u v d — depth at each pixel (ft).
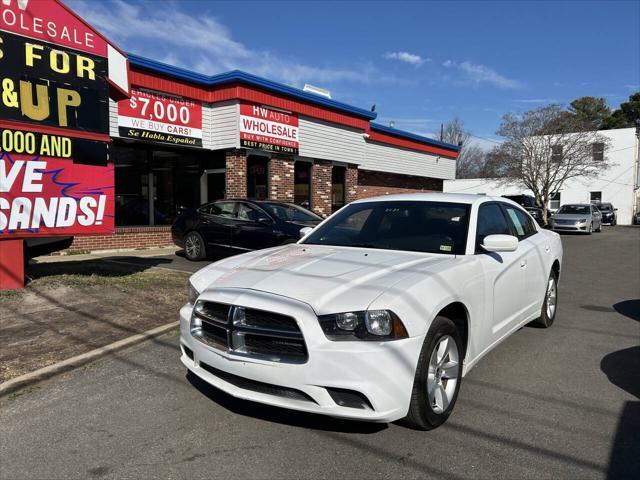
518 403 12.55
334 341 9.69
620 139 131.34
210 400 12.69
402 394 9.88
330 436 10.82
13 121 20.77
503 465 9.66
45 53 21.58
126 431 11.10
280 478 9.27
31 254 24.23
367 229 15.20
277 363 9.99
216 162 47.73
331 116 55.72
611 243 64.08
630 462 9.77
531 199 100.01
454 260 12.61
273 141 48.24
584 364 15.51
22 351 15.80
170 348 16.70
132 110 39.37
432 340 10.59
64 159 22.40
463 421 11.53
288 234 32.50
